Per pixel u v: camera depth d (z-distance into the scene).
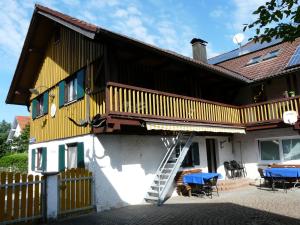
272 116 16.61
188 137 15.80
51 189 10.27
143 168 13.95
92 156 12.39
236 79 17.34
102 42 11.52
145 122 12.16
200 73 16.78
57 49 17.45
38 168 18.67
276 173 14.30
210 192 14.27
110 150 12.84
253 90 19.61
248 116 17.67
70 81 15.88
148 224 9.38
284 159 17.11
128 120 11.62
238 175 19.14
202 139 17.67
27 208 9.76
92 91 13.02
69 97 15.70
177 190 15.20
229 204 11.93
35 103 20.14
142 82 14.90
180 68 15.84
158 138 14.95
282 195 13.25
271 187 15.81
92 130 12.64
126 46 12.04
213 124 15.61
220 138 19.03
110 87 11.41
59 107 16.33
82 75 14.35
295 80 17.53
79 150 13.47
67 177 11.09
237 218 9.55
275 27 5.66
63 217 10.75
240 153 19.44
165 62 14.56
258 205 11.40
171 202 13.23
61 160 15.24
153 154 14.54
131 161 13.51
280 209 10.49
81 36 15.00
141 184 13.69
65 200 10.90
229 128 16.56
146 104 12.41
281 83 18.17
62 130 15.68
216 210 10.91
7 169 28.48
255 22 5.88
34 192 9.99
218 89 20.03
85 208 11.46
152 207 12.23
